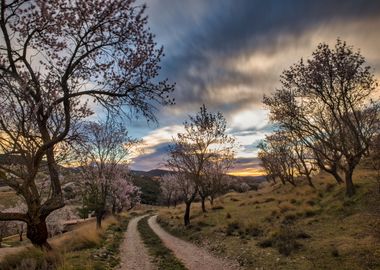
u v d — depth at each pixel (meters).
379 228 14.50
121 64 13.90
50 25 13.57
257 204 36.94
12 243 49.78
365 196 21.23
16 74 12.62
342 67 23.09
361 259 11.82
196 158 34.62
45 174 16.25
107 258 16.09
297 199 30.69
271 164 53.91
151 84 14.27
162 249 20.56
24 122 12.46
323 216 21.09
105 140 29.52
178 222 37.62
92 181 29.91
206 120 33.97
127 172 41.31
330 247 14.07
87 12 13.37
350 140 25.27
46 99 13.01
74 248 17.77
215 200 56.78
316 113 27.16
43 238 13.80
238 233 22.17
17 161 13.09
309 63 24.00
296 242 15.74
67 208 58.59
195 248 20.86
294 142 37.94
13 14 12.95
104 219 47.47
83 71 14.25
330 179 39.19
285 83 25.47
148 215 69.56
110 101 14.47
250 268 13.80
